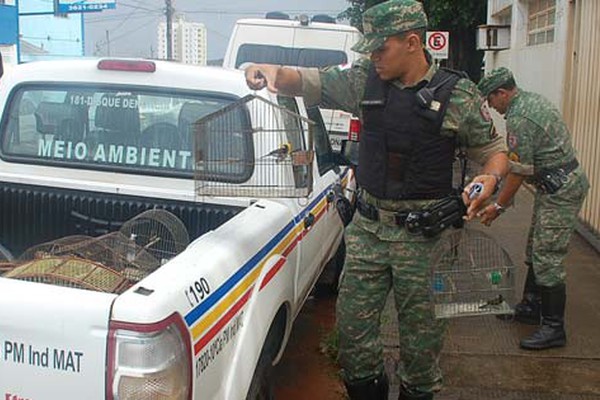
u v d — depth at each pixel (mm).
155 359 1880
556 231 4398
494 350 4516
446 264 2996
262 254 2797
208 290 2221
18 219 3641
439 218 2906
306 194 3104
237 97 3449
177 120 3520
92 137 3607
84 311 1889
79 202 3549
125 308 1876
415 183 2889
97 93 3594
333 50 8664
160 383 1895
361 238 3088
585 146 7781
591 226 7387
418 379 3193
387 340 4602
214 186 3180
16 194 3635
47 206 3600
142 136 3562
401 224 2955
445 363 4324
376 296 3125
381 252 3027
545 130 4246
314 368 4387
